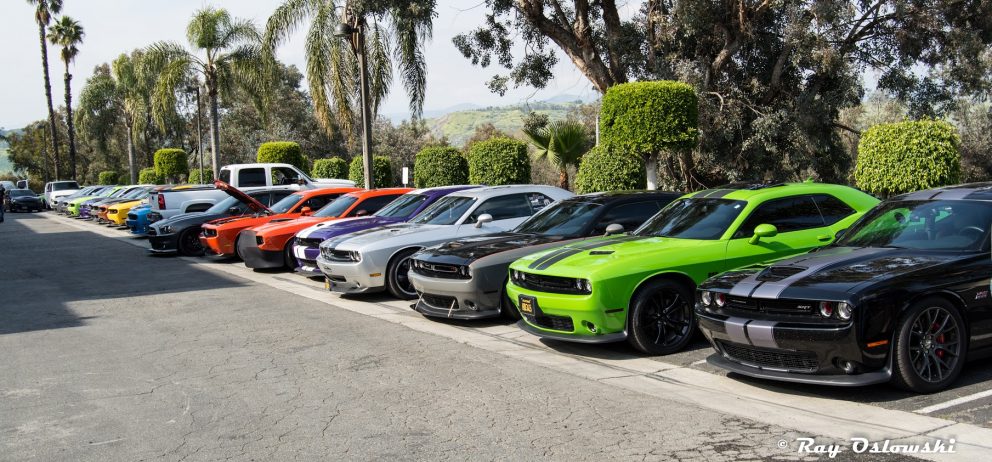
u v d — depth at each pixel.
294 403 5.59
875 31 21.22
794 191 7.62
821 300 5.06
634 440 4.54
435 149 21.38
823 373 5.17
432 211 11.48
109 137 55.53
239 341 7.98
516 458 4.29
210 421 5.21
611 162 15.62
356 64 19.06
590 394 5.63
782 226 7.35
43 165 83.12
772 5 19.98
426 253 9.02
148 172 49.53
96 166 68.00
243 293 11.61
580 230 8.74
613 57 21.36
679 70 19.83
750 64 22.62
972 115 28.17
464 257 8.44
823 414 4.91
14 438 4.94
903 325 5.05
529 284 7.28
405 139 50.25
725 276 6.04
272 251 13.85
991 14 19.33
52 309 10.46
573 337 6.78
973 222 5.74
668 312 6.89
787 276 5.54
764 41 21.80
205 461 4.41
